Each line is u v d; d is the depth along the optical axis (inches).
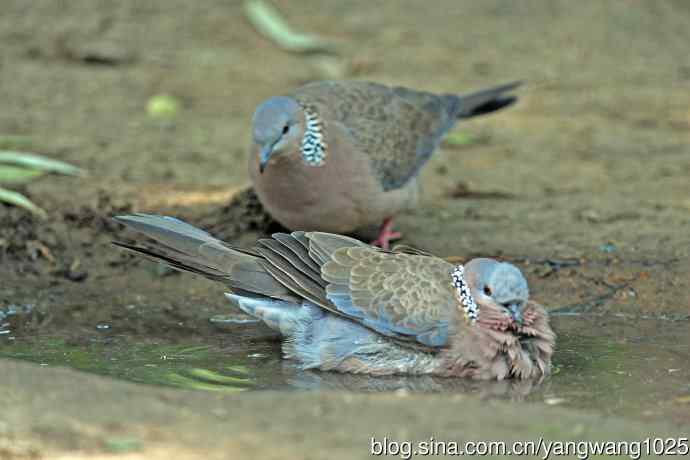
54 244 499.5
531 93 751.7
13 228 505.4
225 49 812.6
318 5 879.1
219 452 268.1
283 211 482.9
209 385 363.9
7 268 483.8
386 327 383.9
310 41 809.5
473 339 379.6
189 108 717.3
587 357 396.5
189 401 308.8
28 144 628.7
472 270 382.6
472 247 504.7
